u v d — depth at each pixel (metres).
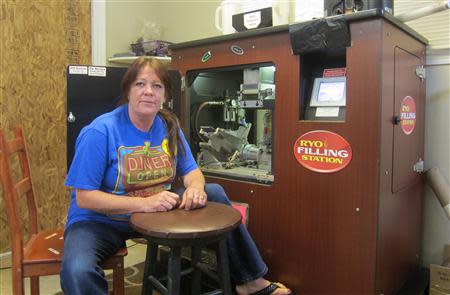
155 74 1.56
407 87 1.85
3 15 2.50
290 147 1.81
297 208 1.80
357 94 1.59
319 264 1.75
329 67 1.85
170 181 1.70
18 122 2.63
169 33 3.49
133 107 1.57
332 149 1.67
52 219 2.88
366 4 1.76
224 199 1.72
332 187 1.68
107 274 2.32
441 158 2.17
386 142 1.61
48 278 2.31
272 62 1.84
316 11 2.12
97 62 3.07
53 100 2.82
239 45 1.96
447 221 2.18
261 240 1.95
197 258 1.58
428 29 2.15
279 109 1.83
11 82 2.57
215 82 2.41
